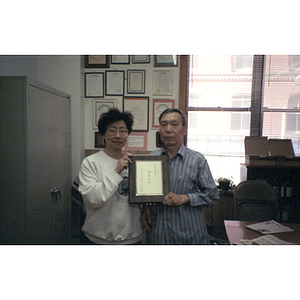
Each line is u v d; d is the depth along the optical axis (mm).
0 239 1519
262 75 2490
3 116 1477
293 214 2328
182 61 2434
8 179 1500
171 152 1313
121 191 1272
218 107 2543
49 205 1787
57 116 1912
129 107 2508
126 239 1294
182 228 1277
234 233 1456
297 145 2496
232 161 2562
